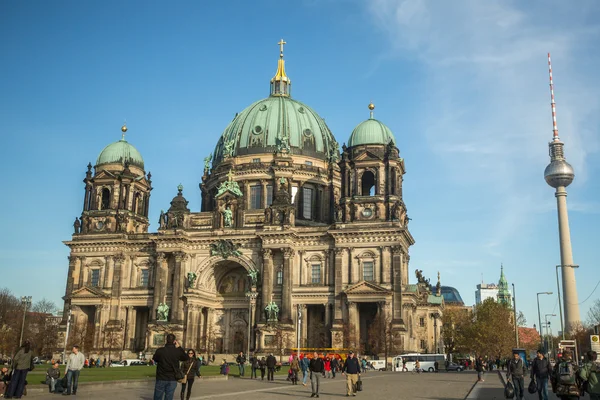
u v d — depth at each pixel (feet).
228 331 463.42
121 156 496.64
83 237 472.03
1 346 469.57
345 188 433.48
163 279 444.96
